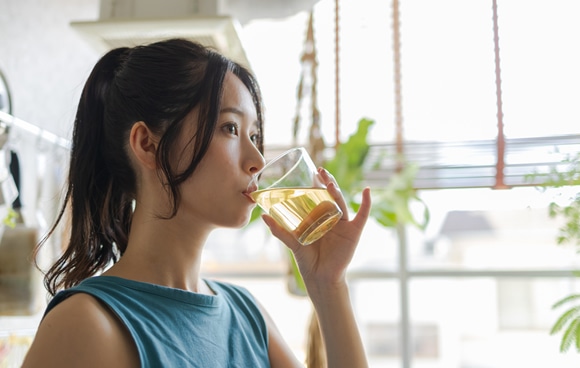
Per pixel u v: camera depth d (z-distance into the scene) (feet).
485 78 9.66
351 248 3.54
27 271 6.04
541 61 9.23
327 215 3.27
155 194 3.24
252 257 12.91
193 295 3.21
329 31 10.09
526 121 9.32
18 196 6.19
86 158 3.48
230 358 3.29
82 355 2.66
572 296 6.60
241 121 3.29
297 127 9.39
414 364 12.17
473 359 12.14
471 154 9.91
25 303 6.05
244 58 7.63
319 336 7.94
